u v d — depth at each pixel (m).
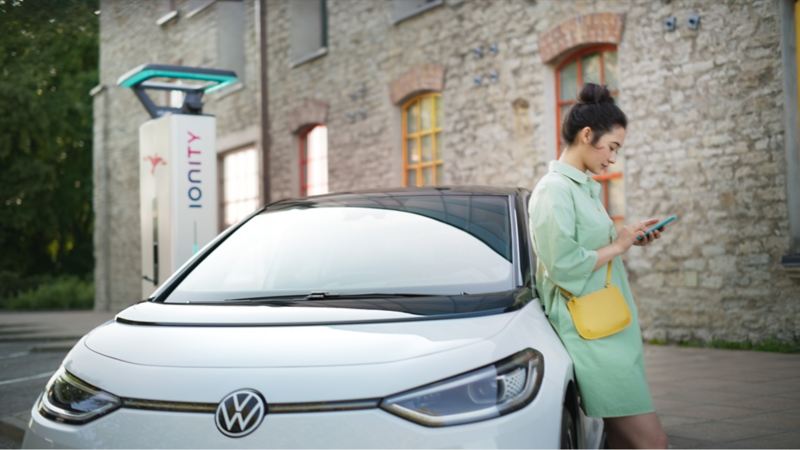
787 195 8.39
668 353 8.56
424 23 13.26
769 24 8.51
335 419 2.44
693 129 9.24
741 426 5.07
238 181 19.22
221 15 18.89
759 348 8.51
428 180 13.51
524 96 11.47
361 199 4.04
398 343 2.65
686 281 9.33
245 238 3.88
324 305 3.06
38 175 27.70
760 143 8.62
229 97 19.17
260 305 3.14
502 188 4.03
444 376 2.53
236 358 2.62
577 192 3.11
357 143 14.91
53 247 32.28
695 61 9.20
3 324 15.14
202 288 3.53
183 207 7.92
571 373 2.94
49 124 27.28
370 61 14.52
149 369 2.67
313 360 2.58
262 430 2.44
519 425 2.50
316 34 16.75
